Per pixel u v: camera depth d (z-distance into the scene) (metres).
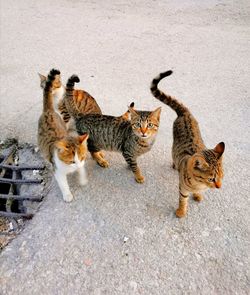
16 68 1.75
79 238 0.92
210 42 1.84
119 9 2.30
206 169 0.79
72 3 2.47
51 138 1.03
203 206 0.98
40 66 1.75
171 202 1.00
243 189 1.02
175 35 1.94
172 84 1.53
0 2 2.58
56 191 1.06
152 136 1.01
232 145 1.18
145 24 2.08
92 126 1.09
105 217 0.97
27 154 1.22
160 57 1.74
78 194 1.04
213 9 2.19
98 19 2.19
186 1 2.32
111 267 0.85
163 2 2.34
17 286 0.82
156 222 0.95
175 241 0.90
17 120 1.37
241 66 1.63
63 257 0.88
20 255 0.89
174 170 1.10
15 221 1.01
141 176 1.06
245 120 1.29
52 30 2.11
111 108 1.40
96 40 1.95
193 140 0.93
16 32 2.12
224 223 0.93
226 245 0.88
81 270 0.84
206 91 1.47
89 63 1.74
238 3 2.24
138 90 1.51
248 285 0.79
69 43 1.94
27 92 1.55
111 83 1.56
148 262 0.85
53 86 1.28
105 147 1.10
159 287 0.80
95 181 1.08
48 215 0.99
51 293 0.80
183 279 0.81
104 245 0.90
